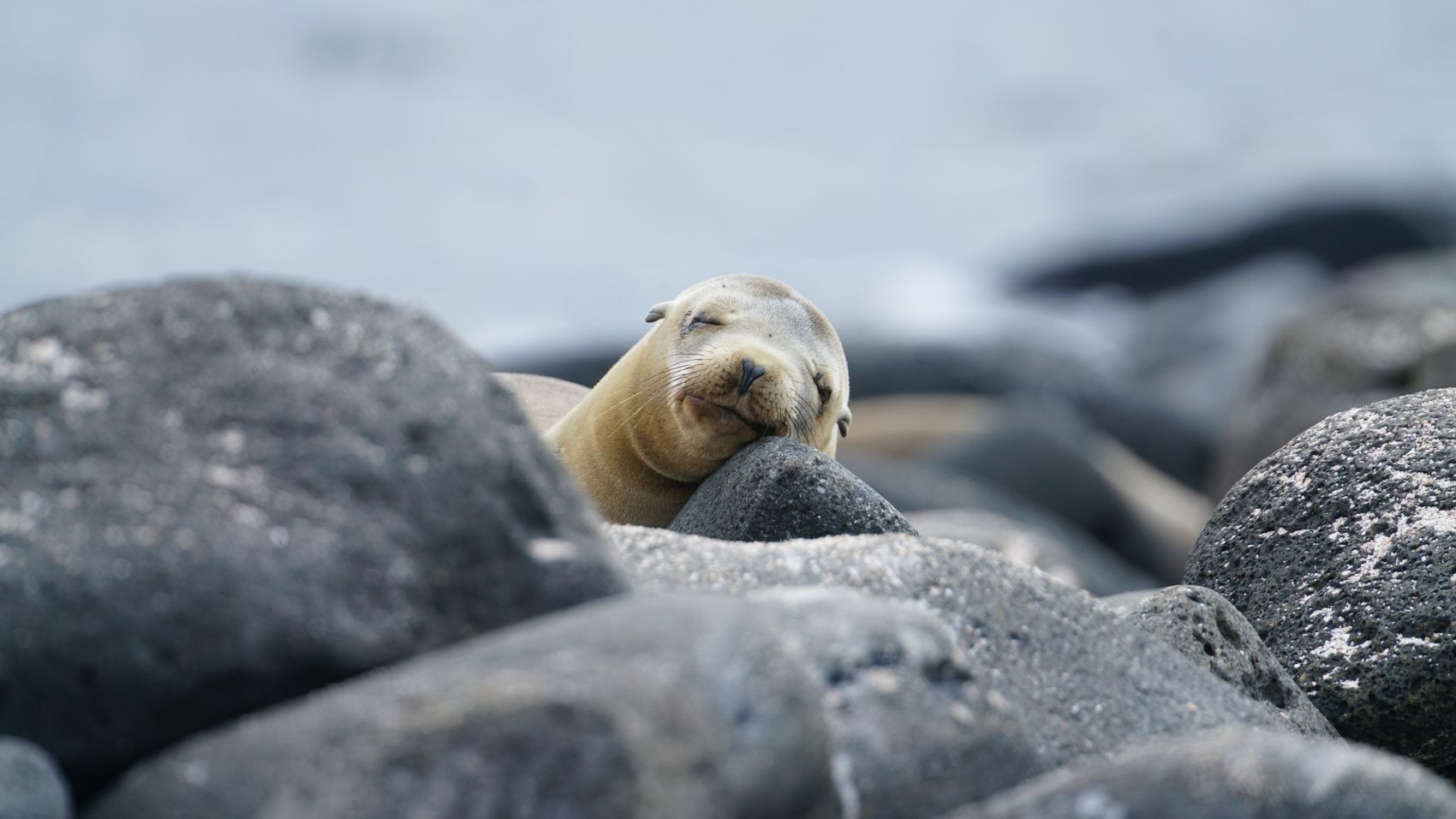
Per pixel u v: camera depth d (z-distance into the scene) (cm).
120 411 1284
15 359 1312
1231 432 7331
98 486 1234
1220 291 13250
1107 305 14138
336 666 1207
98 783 1211
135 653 1181
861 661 1315
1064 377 10031
